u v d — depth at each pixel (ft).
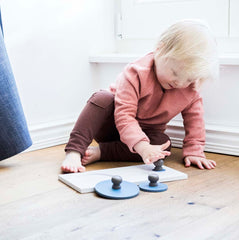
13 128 4.13
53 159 4.67
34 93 5.16
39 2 5.07
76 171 4.06
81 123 4.36
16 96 4.19
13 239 2.73
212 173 4.11
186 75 3.87
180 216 3.07
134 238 2.73
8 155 4.19
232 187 3.69
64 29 5.40
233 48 5.09
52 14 5.23
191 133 4.55
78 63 5.64
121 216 3.08
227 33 5.06
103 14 5.91
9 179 3.95
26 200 3.40
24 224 2.95
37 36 5.10
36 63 5.13
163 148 4.06
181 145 5.19
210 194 3.52
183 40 3.85
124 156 4.52
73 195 3.51
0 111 4.01
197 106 4.59
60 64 5.41
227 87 4.81
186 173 4.12
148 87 4.21
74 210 3.19
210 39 3.95
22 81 5.01
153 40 5.71
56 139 5.37
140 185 3.68
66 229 2.87
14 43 4.87
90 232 2.82
